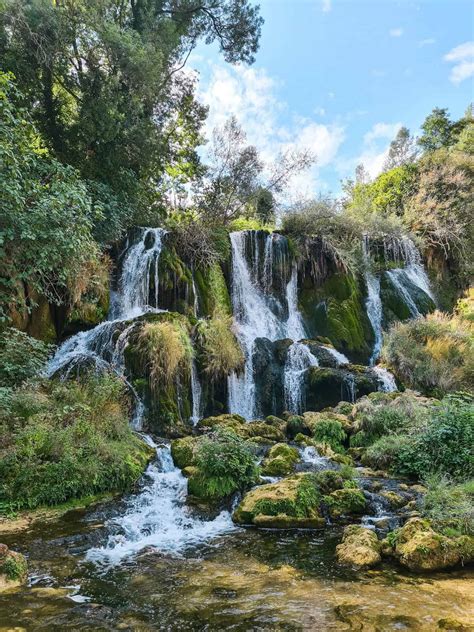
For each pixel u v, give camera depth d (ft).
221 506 19.94
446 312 57.41
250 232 49.01
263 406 36.76
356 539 15.81
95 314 36.45
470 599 12.32
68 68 39.11
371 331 49.78
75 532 17.08
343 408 33.17
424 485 21.67
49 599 12.35
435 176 68.18
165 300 40.42
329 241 51.67
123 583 13.43
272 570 14.32
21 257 24.86
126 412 27.55
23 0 34.55
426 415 27.04
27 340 25.13
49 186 28.30
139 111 42.50
